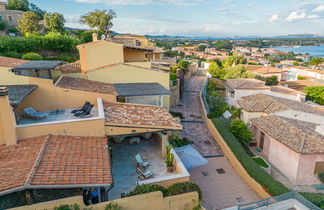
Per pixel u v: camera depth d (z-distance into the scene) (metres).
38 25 54.56
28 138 11.51
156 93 18.77
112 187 11.26
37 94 15.01
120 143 16.95
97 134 12.95
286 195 12.79
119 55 23.56
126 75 22.78
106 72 22.06
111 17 57.81
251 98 33.22
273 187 15.34
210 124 27.25
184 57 110.38
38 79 14.84
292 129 21.06
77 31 60.53
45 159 9.80
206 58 107.75
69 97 15.75
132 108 16.11
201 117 31.52
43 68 14.59
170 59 63.03
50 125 11.84
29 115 13.62
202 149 22.66
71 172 9.41
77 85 17.09
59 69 20.09
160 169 13.41
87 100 16.30
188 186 10.64
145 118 14.56
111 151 15.51
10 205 8.43
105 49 22.91
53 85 15.40
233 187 17.05
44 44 38.91
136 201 9.00
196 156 16.52
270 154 21.97
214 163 20.33
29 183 8.09
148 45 52.97
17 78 15.00
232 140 22.33
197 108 35.41
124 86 20.95
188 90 48.38
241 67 58.28
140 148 16.17
